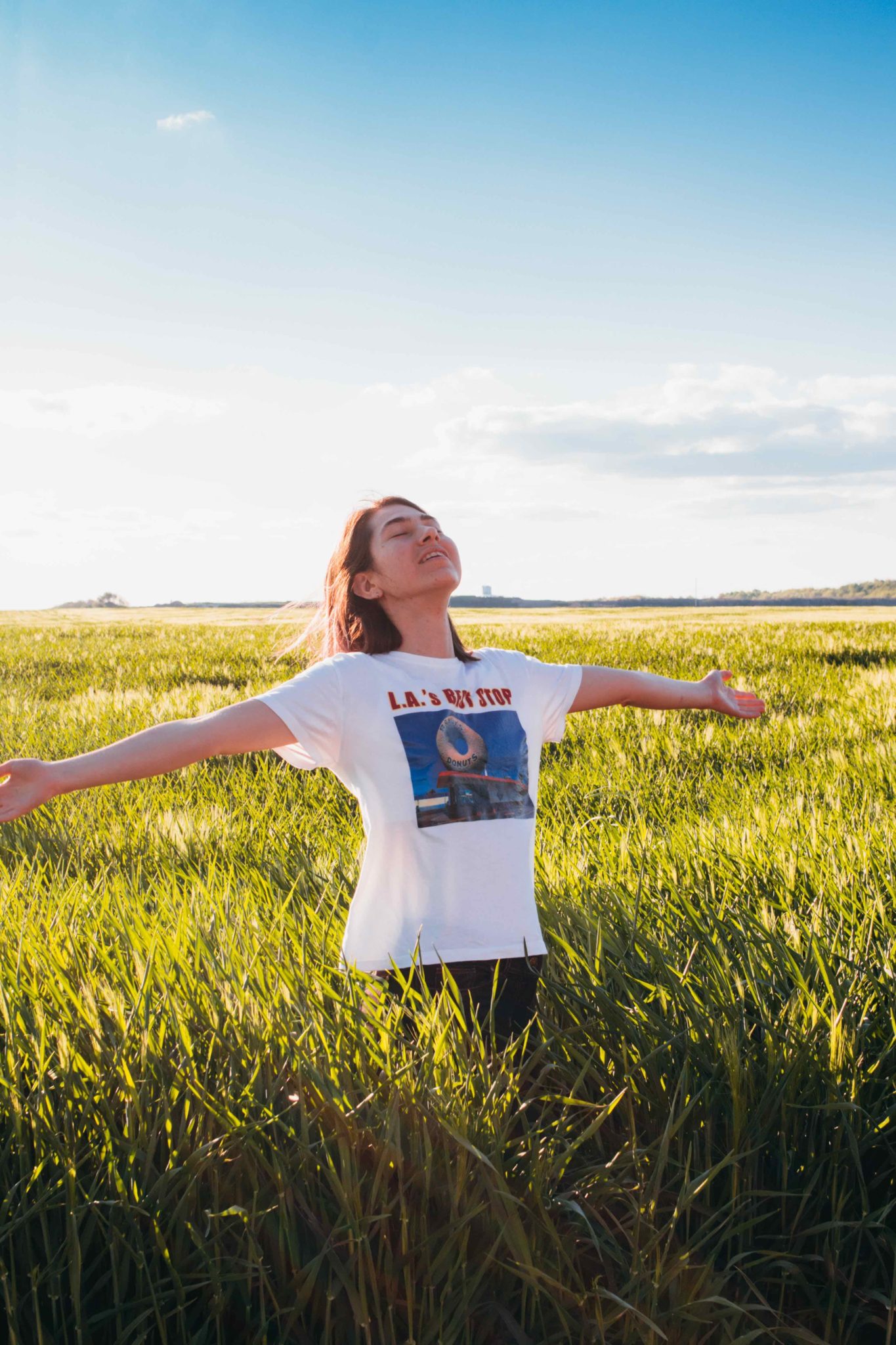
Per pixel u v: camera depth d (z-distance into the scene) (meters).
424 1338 1.60
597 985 2.32
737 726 7.07
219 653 15.47
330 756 2.15
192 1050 2.02
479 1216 1.73
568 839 3.97
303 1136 1.76
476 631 20.98
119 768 1.88
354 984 2.06
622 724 7.19
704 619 40.59
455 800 2.10
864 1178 2.02
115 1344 1.68
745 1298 1.78
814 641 16.27
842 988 2.33
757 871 3.17
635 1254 1.70
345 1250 1.73
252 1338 1.67
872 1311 1.83
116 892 3.25
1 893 3.31
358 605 2.33
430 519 2.32
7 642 20.23
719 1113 2.09
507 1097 1.87
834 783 4.98
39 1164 1.75
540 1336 1.70
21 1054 2.07
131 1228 1.71
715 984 2.30
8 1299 1.62
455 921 2.07
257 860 4.00
